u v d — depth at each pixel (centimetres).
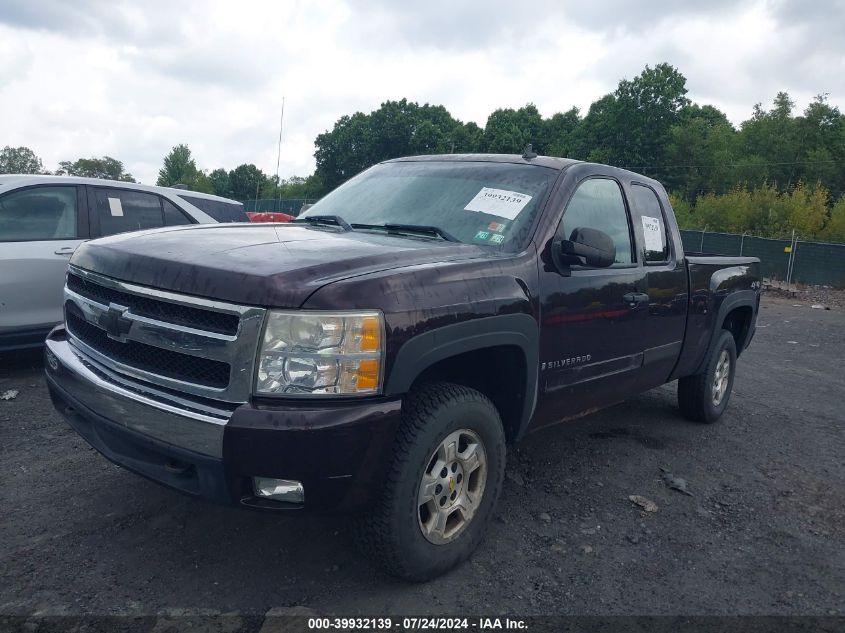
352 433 250
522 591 300
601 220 405
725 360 575
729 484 443
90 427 312
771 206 3438
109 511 349
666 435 532
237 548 320
